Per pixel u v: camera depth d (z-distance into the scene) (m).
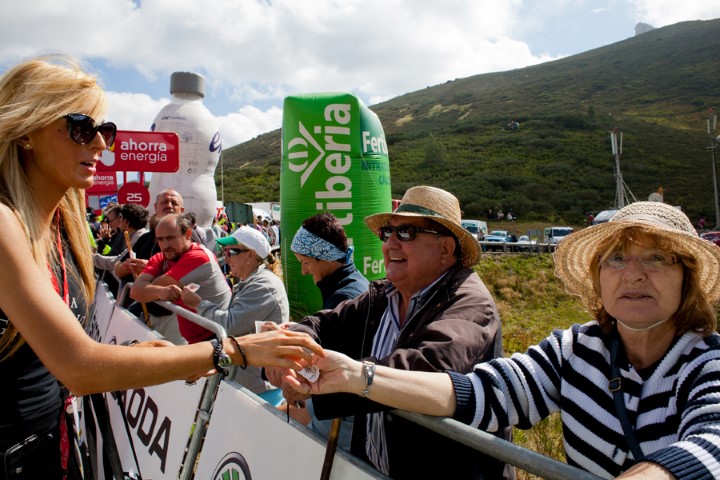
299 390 1.46
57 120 1.54
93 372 1.30
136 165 8.30
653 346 1.33
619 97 87.19
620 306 1.31
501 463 1.78
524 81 112.19
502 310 14.32
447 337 1.57
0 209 1.36
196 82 11.33
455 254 2.07
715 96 77.00
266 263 3.34
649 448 1.24
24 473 1.58
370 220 2.35
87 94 1.59
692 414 1.11
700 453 0.96
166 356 1.41
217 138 11.44
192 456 2.04
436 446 1.66
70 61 1.60
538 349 1.54
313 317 2.28
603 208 46.16
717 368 1.17
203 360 1.46
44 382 1.63
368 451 1.94
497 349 1.79
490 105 97.06
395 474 1.70
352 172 5.79
